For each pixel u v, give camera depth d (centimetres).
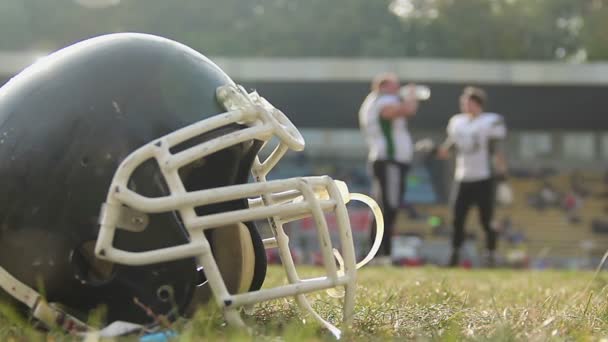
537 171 3067
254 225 310
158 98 290
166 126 288
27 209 288
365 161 3162
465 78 2675
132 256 270
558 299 437
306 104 2708
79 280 288
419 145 1177
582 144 3105
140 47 300
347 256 297
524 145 3116
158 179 279
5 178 291
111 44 302
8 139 294
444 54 5009
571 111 2784
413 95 1052
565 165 3108
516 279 755
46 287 291
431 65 2667
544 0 5038
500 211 2914
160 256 271
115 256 270
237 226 297
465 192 1146
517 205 2934
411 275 738
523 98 2752
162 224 280
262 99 311
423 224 2806
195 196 272
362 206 2820
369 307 352
